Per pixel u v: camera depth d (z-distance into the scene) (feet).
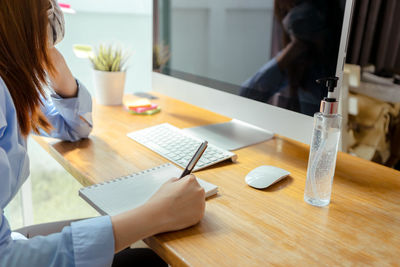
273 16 2.89
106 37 5.05
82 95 3.07
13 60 2.05
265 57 3.02
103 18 4.96
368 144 4.80
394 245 1.81
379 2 4.41
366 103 4.73
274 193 2.32
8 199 2.04
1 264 1.63
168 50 4.14
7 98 1.94
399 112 4.55
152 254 2.65
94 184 2.33
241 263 1.62
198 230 1.89
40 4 2.07
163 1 4.07
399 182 2.55
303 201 2.23
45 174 5.20
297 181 2.50
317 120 2.07
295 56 2.77
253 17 3.06
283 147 3.14
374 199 2.29
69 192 5.45
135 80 5.50
